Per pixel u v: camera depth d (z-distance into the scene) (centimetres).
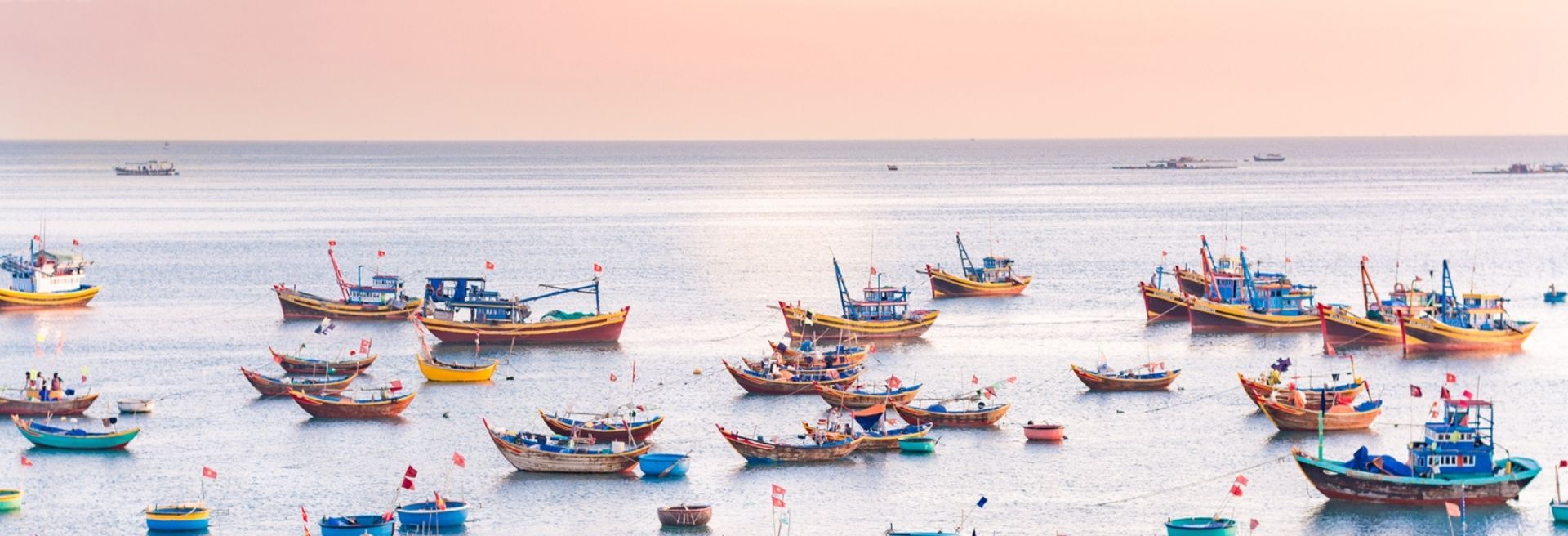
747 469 14788
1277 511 13288
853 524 13050
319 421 16875
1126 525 13025
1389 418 16788
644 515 13288
